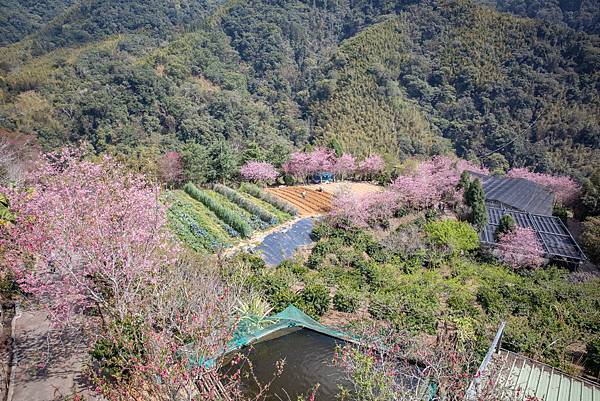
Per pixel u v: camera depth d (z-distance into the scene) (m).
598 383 11.42
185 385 7.79
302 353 12.65
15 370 11.45
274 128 92.44
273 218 27.95
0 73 89.38
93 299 12.05
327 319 15.31
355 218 27.09
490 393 8.11
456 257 23.91
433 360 9.67
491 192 37.62
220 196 33.03
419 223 28.27
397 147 83.62
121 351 9.40
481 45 101.44
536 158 73.50
